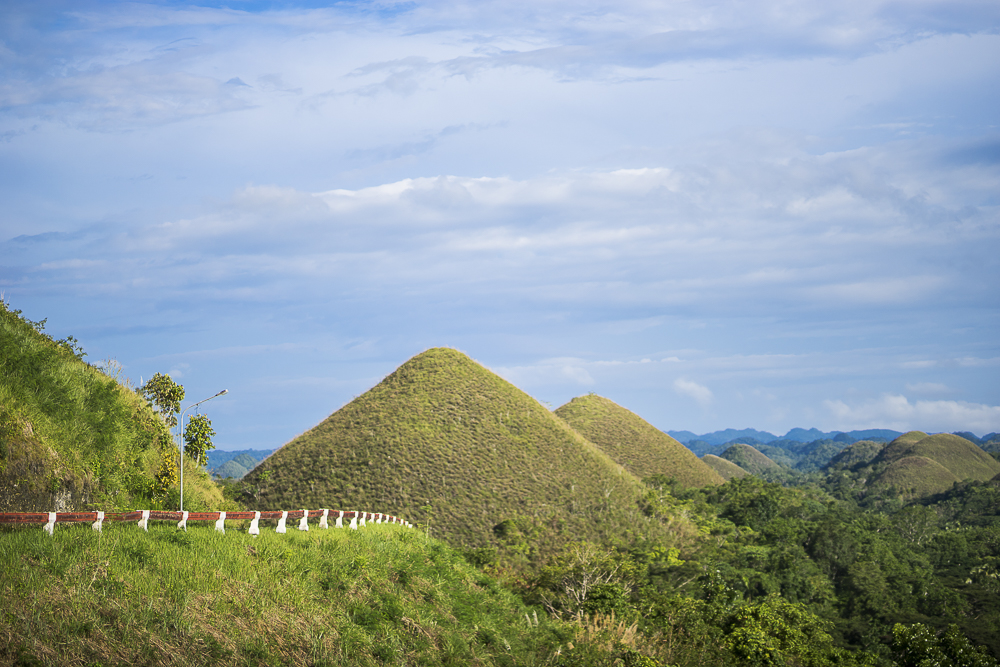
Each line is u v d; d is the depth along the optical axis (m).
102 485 26.36
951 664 44.00
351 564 24.34
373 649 19.28
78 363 32.12
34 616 14.51
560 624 29.94
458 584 29.30
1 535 17.86
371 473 77.44
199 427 37.84
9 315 31.38
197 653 15.64
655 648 30.66
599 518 77.81
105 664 14.08
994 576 82.38
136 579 17.38
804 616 40.09
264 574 20.66
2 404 23.36
